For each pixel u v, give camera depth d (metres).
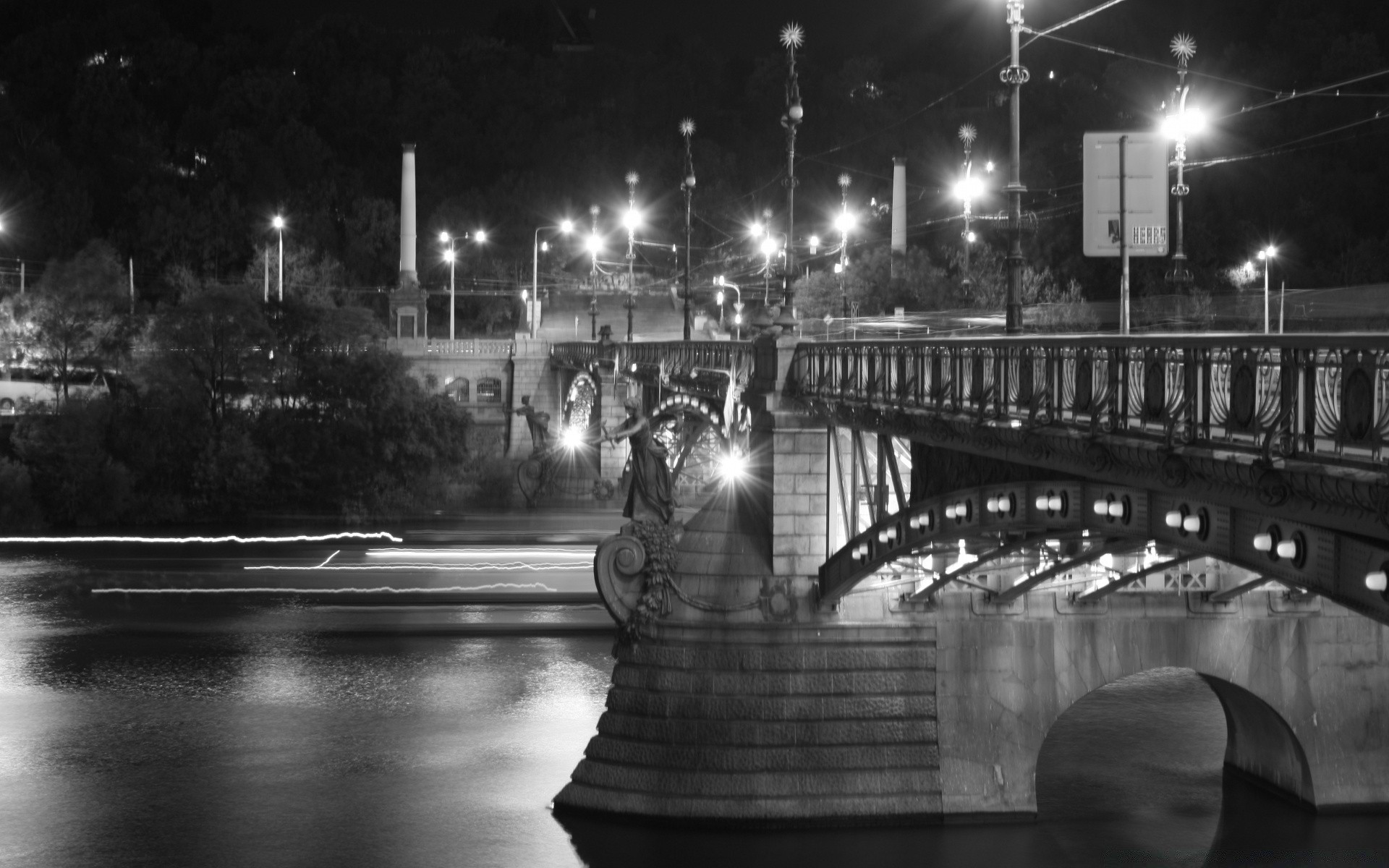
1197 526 23.41
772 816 41.97
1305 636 41.56
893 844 40.59
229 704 57.12
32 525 102.25
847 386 40.47
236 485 106.75
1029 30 36.44
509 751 50.59
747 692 43.09
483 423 129.50
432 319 181.88
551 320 148.50
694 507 58.62
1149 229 34.50
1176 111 42.56
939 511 33.88
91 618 72.81
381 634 69.00
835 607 43.19
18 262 158.62
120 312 122.44
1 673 62.19
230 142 194.00
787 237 46.41
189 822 44.09
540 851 41.00
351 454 109.38
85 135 198.25
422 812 44.47
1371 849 39.28
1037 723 42.34
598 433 109.56
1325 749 41.72
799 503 44.09
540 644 67.25
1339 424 18.95
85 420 105.31
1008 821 42.16
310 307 114.44
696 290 153.75
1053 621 42.28
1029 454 27.81
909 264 126.81
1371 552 19.03
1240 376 21.30
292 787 47.12
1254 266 105.62
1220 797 43.97
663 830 42.22
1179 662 41.75
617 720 43.91
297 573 83.75
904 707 42.56
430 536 99.38
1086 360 26.09
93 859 41.50
